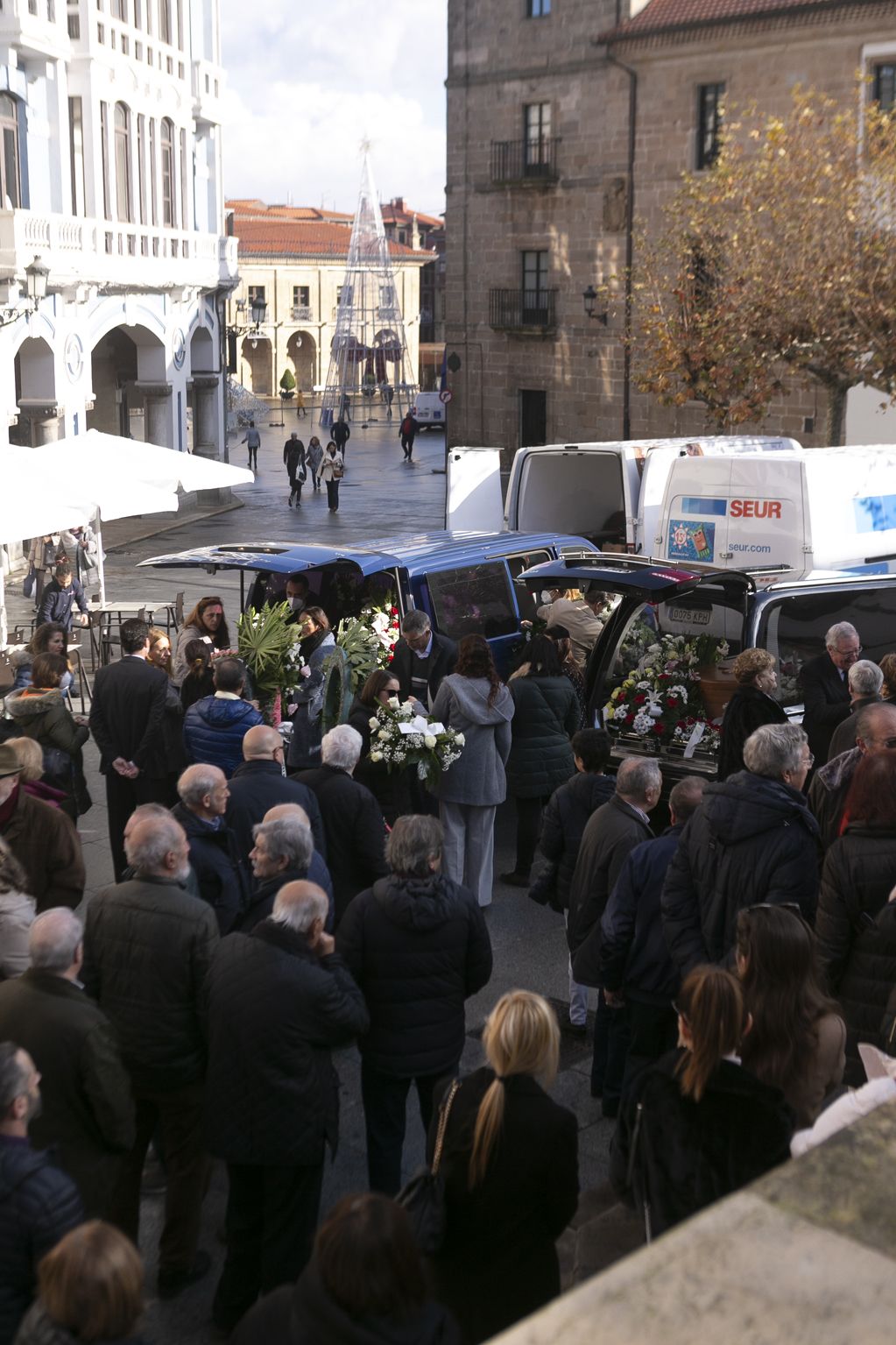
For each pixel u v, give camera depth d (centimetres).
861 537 1335
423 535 1262
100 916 507
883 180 2338
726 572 940
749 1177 343
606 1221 459
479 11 3575
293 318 9562
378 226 9231
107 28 2983
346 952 516
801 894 523
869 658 1009
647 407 3428
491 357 3750
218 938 507
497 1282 371
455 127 3700
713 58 3127
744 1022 360
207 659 982
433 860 523
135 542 3023
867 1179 150
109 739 894
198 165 3675
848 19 2872
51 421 2795
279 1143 457
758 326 2411
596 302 3472
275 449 5866
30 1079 360
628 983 571
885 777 497
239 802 668
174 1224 506
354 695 977
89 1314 263
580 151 3444
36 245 2547
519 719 938
